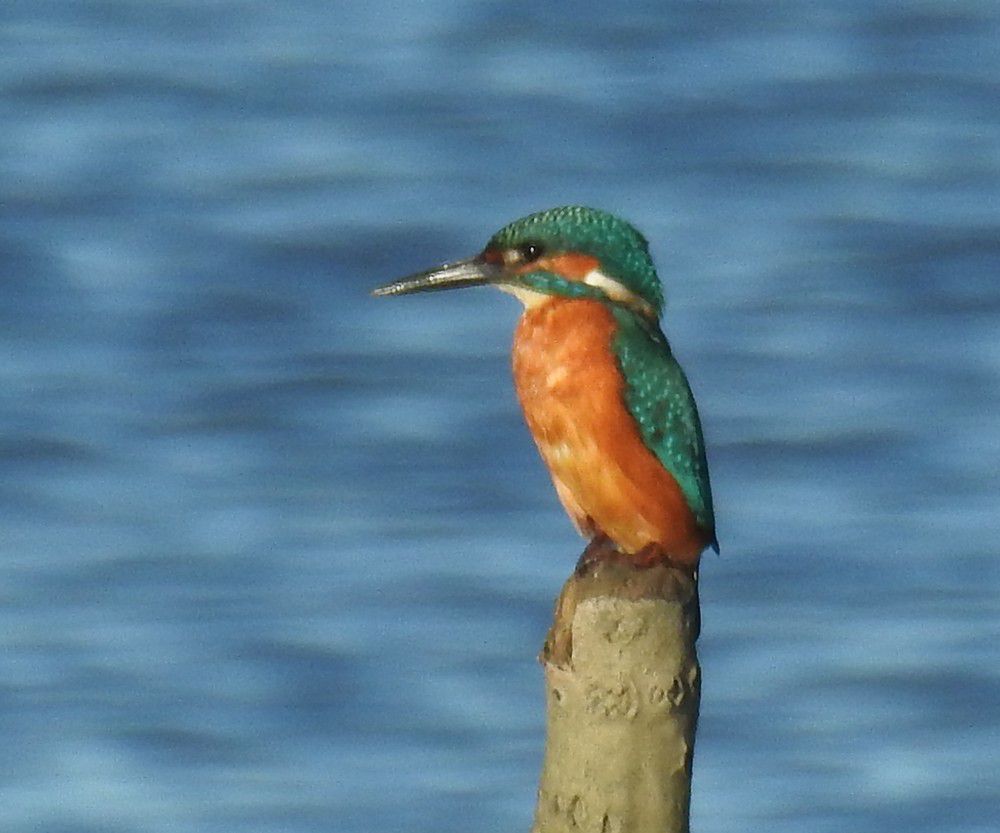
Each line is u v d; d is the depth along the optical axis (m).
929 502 21.58
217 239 27.48
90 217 28.09
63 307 26.16
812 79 31.77
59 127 30.50
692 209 28.14
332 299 26.11
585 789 6.94
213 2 34.56
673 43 33.00
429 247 27.14
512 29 33.59
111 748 18.00
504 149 29.73
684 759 6.96
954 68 32.06
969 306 25.61
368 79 31.83
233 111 30.94
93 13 33.91
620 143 29.95
